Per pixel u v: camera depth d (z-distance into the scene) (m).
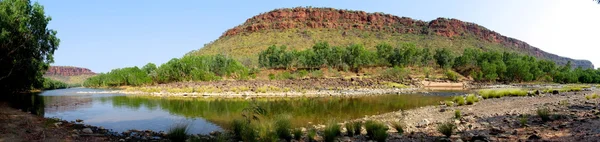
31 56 28.62
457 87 60.00
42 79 45.09
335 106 23.11
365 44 161.50
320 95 36.19
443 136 8.69
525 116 11.30
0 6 23.67
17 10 24.67
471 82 76.44
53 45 30.53
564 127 8.43
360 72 89.12
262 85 47.97
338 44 161.00
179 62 71.69
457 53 150.25
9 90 33.44
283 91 40.72
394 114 16.84
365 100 28.78
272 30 187.50
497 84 74.00
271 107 22.39
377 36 182.25
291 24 194.50
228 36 193.75
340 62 90.56
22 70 29.97
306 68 93.94
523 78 82.12
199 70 68.88
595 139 6.57
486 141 7.51
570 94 23.31
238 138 9.91
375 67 94.94
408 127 10.98
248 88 43.47
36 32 27.50
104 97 36.81
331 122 10.78
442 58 96.19
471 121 11.36
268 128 9.82
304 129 11.98
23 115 15.95
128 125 14.73
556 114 10.77
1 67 26.62
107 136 11.06
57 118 16.53
